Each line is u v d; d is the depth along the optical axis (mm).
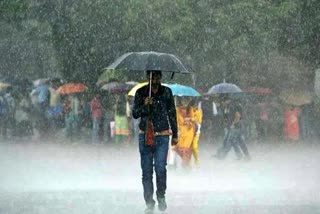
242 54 68250
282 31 69375
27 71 72938
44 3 69188
